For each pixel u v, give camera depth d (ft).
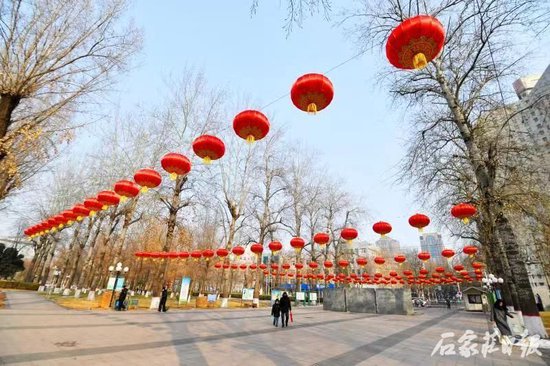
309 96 14.53
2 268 139.74
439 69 43.45
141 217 83.61
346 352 26.91
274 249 48.42
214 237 133.69
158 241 116.88
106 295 59.11
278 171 102.42
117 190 29.40
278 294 90.43
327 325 48.96
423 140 44.57
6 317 35.78
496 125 40.37
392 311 82.48
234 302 102.17
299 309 94.73
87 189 92.02
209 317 52.95
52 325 32.30
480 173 38.24
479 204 37.55
